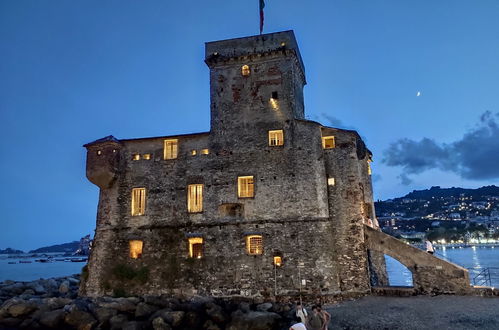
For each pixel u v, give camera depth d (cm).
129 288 3347
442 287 2892
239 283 3161
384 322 2317
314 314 1711
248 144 3491
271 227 3244
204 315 2783
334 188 3378
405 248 3077
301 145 3400
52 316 2841
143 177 3612
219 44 3828
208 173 3491
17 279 8875
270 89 3609
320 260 3105
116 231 3528
